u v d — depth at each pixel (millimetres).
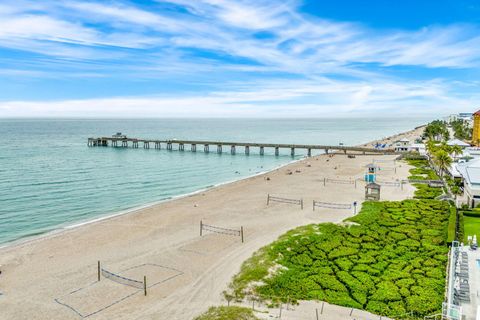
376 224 52750
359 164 119750
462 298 29734
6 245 47375
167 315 29453
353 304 30531
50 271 38281
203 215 59875
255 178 97188
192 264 39562
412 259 40375
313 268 37875
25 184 88812
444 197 68125
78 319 29078
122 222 56594
